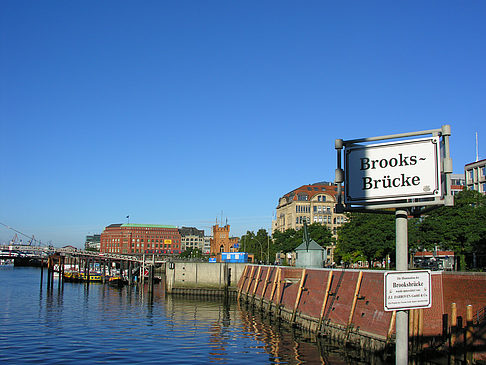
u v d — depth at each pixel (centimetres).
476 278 4531
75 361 4638
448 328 4666
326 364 4462
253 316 8312
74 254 17738
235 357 4850
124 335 6175
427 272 1244
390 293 1196
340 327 5622
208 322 7512
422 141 1336
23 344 5453
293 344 5541
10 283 15450
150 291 12700
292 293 7694
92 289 13912
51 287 13662
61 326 6869
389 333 4556
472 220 7481
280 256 17900
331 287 6188
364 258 10288
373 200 1389
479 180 12381
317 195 18525
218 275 12694
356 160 1432
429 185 1312
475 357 4003
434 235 7838
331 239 14175
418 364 4262
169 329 6750
